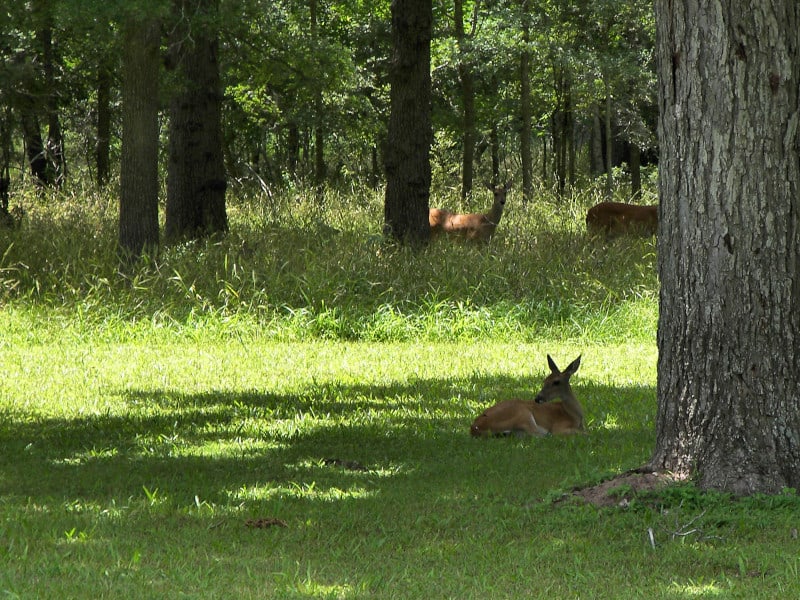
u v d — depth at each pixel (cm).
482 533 727
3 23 1578
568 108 4200
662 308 815
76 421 1176
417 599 582
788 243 771
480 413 1230
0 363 1557
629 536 710
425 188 2183
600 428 1143
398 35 2166
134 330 1792
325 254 2052
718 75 770
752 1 764
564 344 1817
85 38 1938
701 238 781
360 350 1723
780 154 768
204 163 2356
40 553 663
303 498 828
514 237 2320
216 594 580
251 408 1248
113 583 598
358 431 1120
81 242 2061
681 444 797
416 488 869
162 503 805
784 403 769
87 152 3738
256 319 1866
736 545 684
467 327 1873
